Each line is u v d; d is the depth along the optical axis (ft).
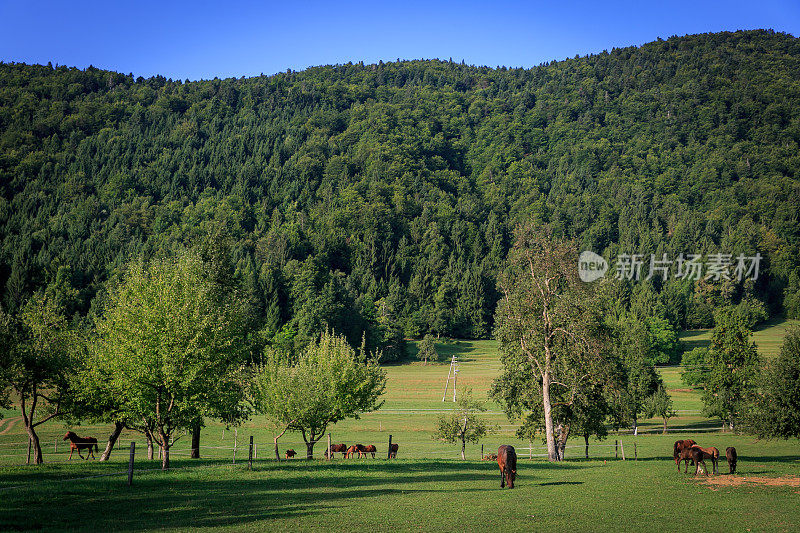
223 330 107.86
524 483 88.58
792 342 147.54
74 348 124.06
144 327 102.53
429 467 108.99
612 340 156.97
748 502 71.36
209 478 85.10
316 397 137.69
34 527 52.49
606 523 57.31
